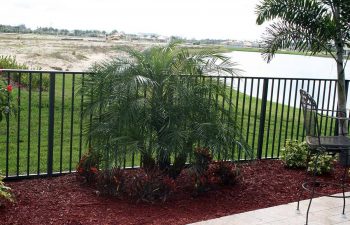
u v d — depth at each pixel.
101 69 4.67
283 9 6.45
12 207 4.03
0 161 6.03
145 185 4.32
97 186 4.54
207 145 4.48
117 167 4.49
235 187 4.92
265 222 3.92
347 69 9.05
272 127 9.55
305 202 4.53
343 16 6.28
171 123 4.44
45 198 4.33
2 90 4.53
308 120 4.38
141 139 4.43
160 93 4.55
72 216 3.90
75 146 7.09
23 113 9.12
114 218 3.90
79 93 4.80
